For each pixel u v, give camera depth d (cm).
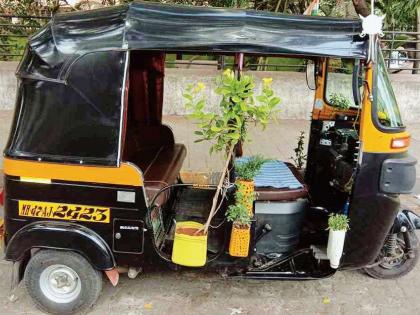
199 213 386
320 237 377
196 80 910
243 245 319
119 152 306
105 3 1043
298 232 365
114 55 301
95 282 328
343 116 427
